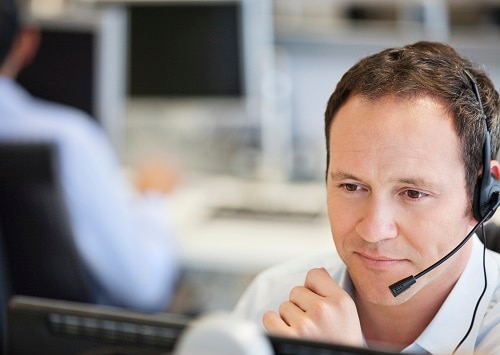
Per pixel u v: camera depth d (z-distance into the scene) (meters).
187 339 0.58
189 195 2.93
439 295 1.07
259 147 3.17
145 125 3.18
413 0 3.22
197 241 2.53
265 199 2.88
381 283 1.00
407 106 0.95
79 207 2.15
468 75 0.99
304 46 2.95
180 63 3.04
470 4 3.41
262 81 3.00
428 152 0.94
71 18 2.63
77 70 2.64
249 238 2.54
